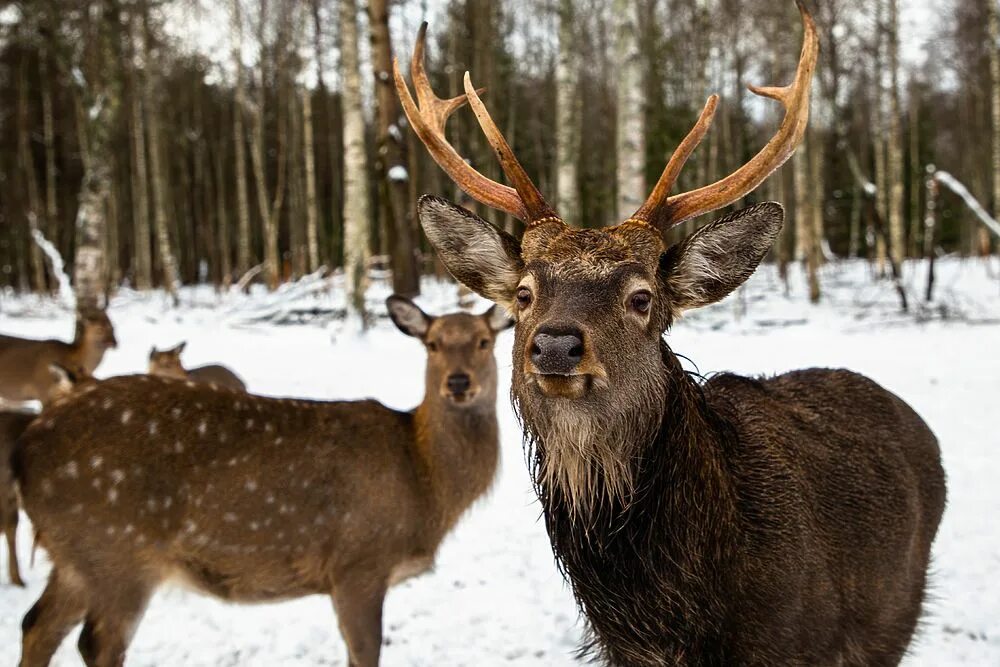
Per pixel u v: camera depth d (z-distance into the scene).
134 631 3.75
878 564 2.90
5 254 34.16
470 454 4.32
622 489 2.39
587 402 2.32
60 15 19.27
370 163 31.34
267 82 30.83
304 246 32.22
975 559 5.01
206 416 3.85
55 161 33.19
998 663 3.94
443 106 3.09
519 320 2.52
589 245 2.49
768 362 10.49
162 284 33.38
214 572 3.88
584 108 31.17
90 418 3.70
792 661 2.55
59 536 3.61
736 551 2.47
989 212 29.47
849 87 30.23
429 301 16.81
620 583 2.42
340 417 4.14
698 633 2.41
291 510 3.90
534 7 29.81
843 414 3.23
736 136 26.16
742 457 2.70
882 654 3.03
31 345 9.51
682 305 2.70
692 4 24.02
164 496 3.69
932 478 3.41
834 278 22.23
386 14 16.89
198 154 33.62
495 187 2.88
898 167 20.53
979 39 25.36
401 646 4.41
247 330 14.62
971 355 10.85
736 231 2.66
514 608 4.77
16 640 4.34
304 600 5.07
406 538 4.13
